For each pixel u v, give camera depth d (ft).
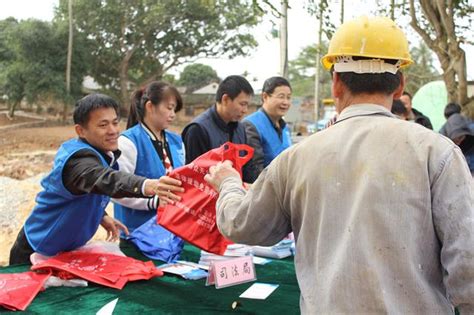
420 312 4.28
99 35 94.63
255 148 12.30
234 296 7.14
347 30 4.90
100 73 101.30
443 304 4.42
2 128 84.38
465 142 14.21
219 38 97.55
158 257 8.96
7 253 20.53
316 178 4.67
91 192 7.44
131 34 96.12
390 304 4.22
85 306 6.71
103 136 8.04
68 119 95.20
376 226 4.33
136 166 9.89
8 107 98.43
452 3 18.78
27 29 84.48
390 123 4.68
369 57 4.79
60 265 7.57
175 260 8.87
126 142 9.71
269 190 5.06
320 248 4.56
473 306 4.17
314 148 4.80
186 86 159.84
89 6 90.53
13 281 7.20
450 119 14.60
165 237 9.24
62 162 7.50
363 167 4.50
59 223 7.92
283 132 13.47
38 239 8.10
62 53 88.22
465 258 4.12
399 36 4.88
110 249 8.68
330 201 4.56
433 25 19.61
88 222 8.15
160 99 10.07
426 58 50.83
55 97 88.02
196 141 11.39
